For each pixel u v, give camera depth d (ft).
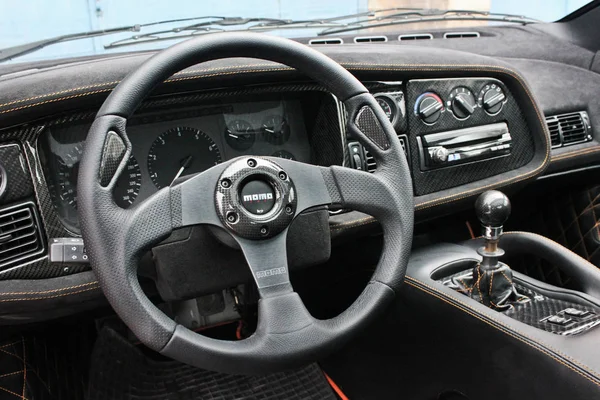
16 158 3.64
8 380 4.76
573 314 3.93
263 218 3.26
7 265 3.70
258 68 4.08
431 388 4.57
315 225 3.89
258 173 3.29
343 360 5.61
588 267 4.33
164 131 4.37
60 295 3.84
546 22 7.68
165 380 5.93
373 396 5.32
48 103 3.59
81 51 5.64
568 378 3.37
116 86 3.46
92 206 3.00
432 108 4.98
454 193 5.23
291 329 3.19
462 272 4.73
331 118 4.58
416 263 4.69
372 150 3.72
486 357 3.92
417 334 4.50
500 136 5.39
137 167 4.31
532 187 6.70
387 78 4.79
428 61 4.85
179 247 3.59
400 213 3.64
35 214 3.75
